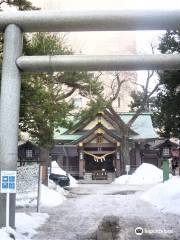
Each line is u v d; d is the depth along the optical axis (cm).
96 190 2914
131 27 1163
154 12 1127
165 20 1134
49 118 1719
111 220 1380
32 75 1672
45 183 2433
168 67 1150
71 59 1155
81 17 1143
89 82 2558
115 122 4572
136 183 3741
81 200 2139
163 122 1891
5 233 983
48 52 1867
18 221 1270
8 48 1147
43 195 2003
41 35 1931
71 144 4450
